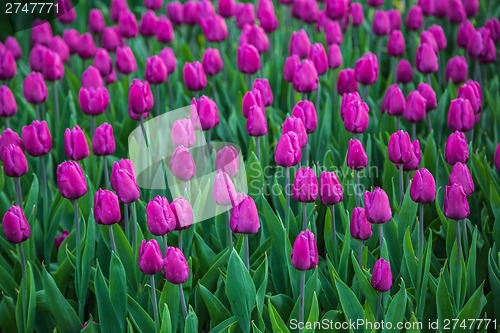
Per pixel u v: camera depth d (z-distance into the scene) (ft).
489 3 23.07
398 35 18.22
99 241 13.23
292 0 20.97
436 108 17.08
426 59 16.65
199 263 12.86
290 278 12.17
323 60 16.35
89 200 14.12
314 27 22.68
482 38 17.88
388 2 24.66
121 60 17.48
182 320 12.30
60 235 14.73
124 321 11.94
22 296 12.26
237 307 11.48
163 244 11.76
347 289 11.57
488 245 13.19
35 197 13.89
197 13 20.58
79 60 21.79
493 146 16.25
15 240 11.63
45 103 19.40
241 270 11.22
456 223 11.71
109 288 11.83
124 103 18.40
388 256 12.41
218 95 18.93
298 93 17.19
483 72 18.83
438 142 16.57
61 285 13.11
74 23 25.34
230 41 21.45
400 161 12.67
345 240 12.25
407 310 11.94
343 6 19.13
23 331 12.52
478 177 14.51
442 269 11.62
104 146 13.44
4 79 17.30
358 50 20.43
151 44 21.74
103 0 27.27
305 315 11.86
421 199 11.40
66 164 11.76
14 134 13.50
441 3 20.43
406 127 17.58
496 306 12.48
